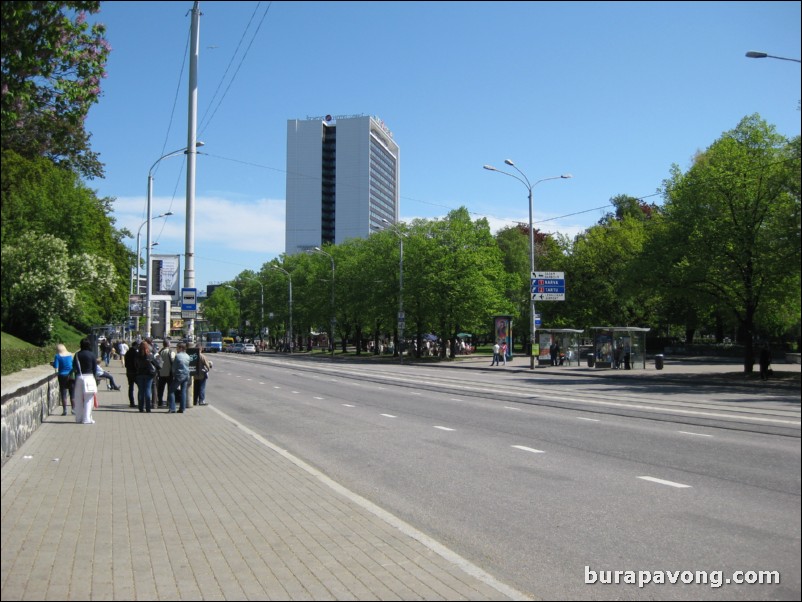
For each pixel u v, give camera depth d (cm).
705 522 729
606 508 795
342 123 17000
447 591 519
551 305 6338
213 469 1037
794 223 2825
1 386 1027
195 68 2280
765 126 3472
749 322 3512
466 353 7944
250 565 579
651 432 1428
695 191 3400
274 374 4175
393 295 6781
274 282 10525
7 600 490
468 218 6831
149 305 3816
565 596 534
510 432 1463
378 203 17612
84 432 1465
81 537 657
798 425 1528
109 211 4881
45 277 2423
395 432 1501
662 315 6375
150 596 502
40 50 770
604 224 8419
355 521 728
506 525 733
